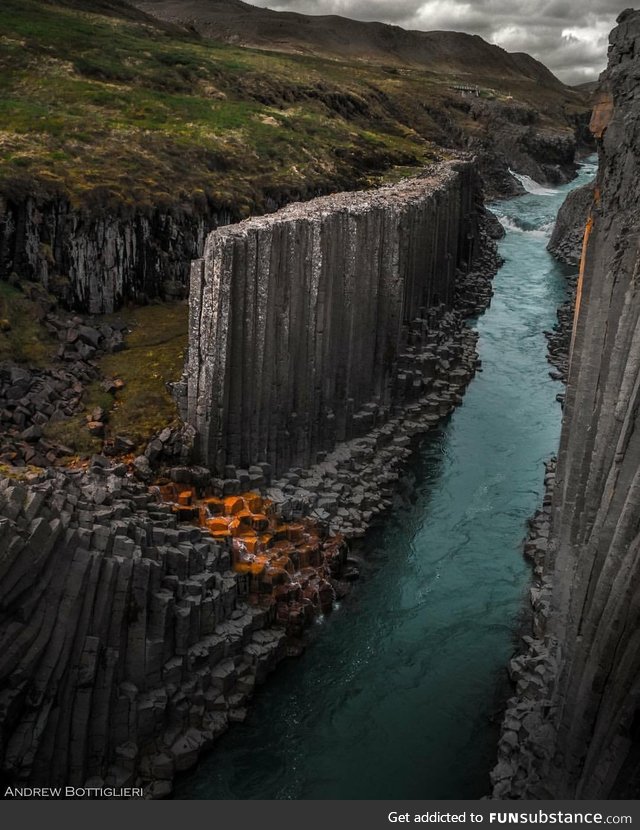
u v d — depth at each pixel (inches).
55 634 701.9
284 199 1955.0
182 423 1101.7
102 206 1430.9
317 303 1175.0
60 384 1163.3
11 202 1355.8
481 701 871.1
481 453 1424.7
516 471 1364.4
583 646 652.1
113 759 750.5
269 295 1069.8
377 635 968.9
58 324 1314.0
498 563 1111.0
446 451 1425.9
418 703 868.6
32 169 1465.3
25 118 1787.6
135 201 1497.3
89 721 726.5
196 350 1051.9
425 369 1593.3
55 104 2053.4
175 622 804.6
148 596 780.0
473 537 1172.5
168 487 1019.3
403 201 1539.1
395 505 1246.3
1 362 1165.1
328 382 1243.8
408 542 1155.3
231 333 1031.6
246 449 1088.2
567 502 852.6
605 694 620.7
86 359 1266.0
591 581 681.6
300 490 1122.0
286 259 1095.0
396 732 831.1
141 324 1437.0
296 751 807.1
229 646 860.6
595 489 755.4
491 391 1696.6
